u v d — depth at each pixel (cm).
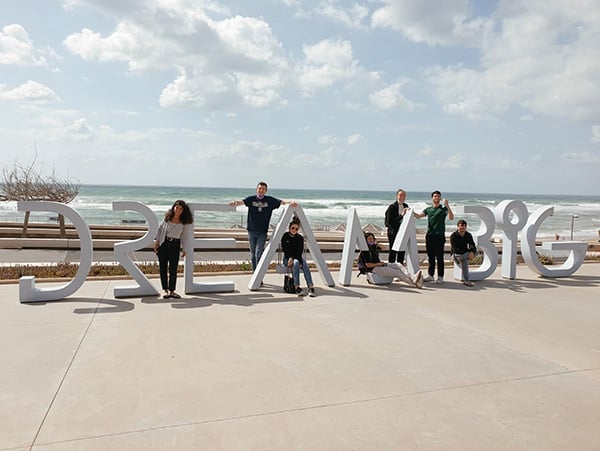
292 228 703
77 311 570
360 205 5584
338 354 427
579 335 505
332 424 293
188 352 425
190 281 690
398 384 360
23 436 271
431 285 800
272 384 355
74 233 1558
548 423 301
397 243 816
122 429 282
